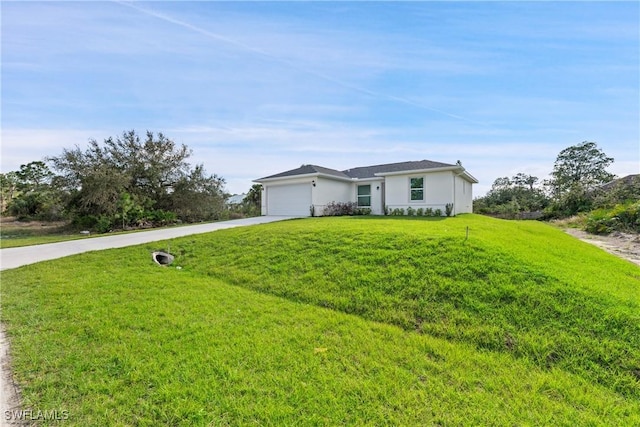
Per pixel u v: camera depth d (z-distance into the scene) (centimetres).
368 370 321
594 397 286
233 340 384
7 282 673
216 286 638
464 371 323
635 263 931
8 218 2644
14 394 279
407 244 695
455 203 1731
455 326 415
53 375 308
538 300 438
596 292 455
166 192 2345
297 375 310
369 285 550
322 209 1952
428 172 1717
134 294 579
